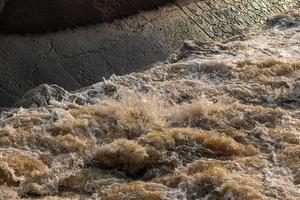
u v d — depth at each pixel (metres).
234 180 13.52
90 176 14.65
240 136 16.38
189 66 21.42
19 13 29.08
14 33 28.31
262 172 14.23
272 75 20.42
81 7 30.27
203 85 20.06
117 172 15.01
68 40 28.67
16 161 14.76
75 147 15.78
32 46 27.81
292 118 17.41
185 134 16.25
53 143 15.86
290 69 20.70
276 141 16.05
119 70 27.48
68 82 26.22
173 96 19.28
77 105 18.50
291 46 23.81
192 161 15.26
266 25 27.84
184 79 20.56
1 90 24.98
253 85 19.72
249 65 21.19
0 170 14.26
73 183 14.34
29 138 16.05
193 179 13.85
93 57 27.86
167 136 16.08
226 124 17.05
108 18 30.52
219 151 15.62
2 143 15.70
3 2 28.94
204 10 33.06
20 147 15.66
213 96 19.16
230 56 22.62
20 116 17.38
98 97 19.47
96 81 26.59
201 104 17.73
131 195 13.41
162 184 13.95
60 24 29.34
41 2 29.81
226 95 19.16
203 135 16.22
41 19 29.22
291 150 15.30
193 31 31.22
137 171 15.09
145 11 31.80
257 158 14.99
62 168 14.86
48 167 14.85
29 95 20.19
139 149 15.29
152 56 28.80
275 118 17.38
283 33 25.78
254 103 18.73
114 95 19.52
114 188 13.93
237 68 20.98
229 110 17.73
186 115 17.52
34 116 17.38
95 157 15.42
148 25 30.92
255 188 13.23
